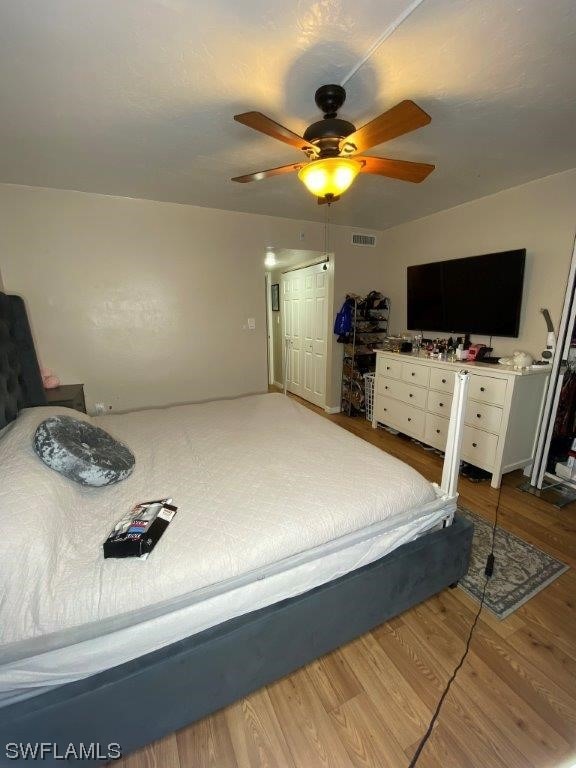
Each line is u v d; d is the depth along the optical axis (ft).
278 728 3.67
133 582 3.15
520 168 7.76
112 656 3.04
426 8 3.54
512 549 6.29
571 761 3.38
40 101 5.02
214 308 11.24
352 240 13.10
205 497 4.43
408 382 10.80
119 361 10.26
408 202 10.05
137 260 9.93
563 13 3.61
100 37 3.84
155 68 4.39
